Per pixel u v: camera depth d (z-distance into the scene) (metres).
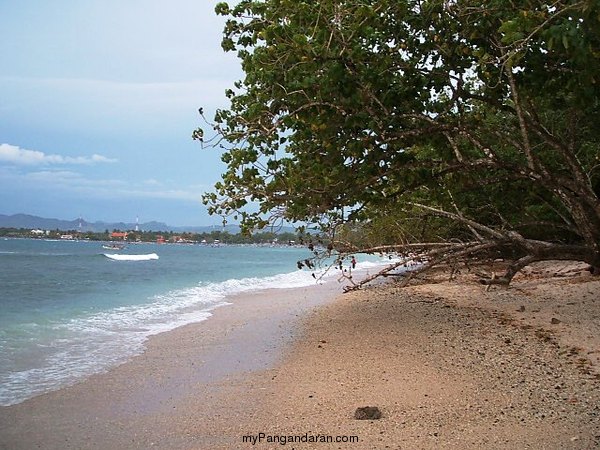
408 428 4.96
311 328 10.52
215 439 5.02
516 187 11.75
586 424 4.80
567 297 11.12
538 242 9.78
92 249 79.00
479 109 10.90
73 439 5.16
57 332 10.70
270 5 7.80
